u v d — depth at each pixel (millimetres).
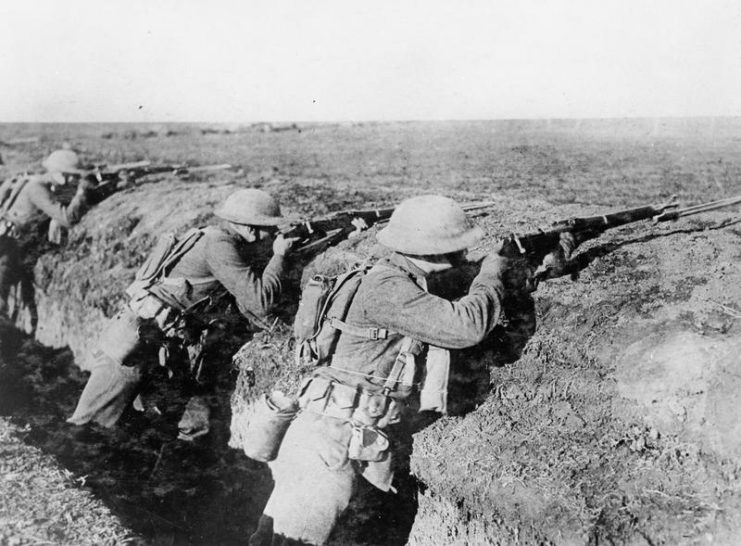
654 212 3410
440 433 3197
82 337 4859
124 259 4711
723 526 2559
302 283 3764
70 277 4922
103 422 3846
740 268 3094
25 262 5125
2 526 3135
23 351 5016
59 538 3094
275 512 3143
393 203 3951
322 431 3125
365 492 3164
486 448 3051
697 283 3100
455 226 3236
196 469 3785
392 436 3262
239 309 3793
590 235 3385
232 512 3666
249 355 3779
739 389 2711
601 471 2812
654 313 3057
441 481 3090
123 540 3139
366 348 3176
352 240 3770
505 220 3451
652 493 2697
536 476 2879
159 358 3748
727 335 2887
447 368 3164
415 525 3201
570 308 3191
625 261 3289
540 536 2771
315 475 3072
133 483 3807
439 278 3250
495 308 3066
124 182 5020
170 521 3711
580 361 3090
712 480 2658
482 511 2949
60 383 4688
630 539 2633
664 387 2855
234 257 3684
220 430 3840
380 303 3115
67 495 3457
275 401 3330
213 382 3850
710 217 3445
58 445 3939
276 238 3721
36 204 5020
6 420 4230
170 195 4773
